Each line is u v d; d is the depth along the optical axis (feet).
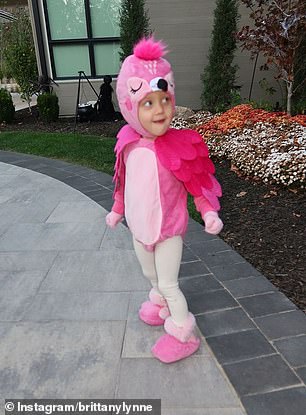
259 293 9.20
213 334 7.97
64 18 33.12
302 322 8.16
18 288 10.08
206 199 6.97
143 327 8.38
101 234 13.07
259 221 12.85
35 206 15.89
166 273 7.14
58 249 12.15
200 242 11.77
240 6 30.32
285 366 7.08
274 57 22.26
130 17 29.37
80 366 7.40
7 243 12.73
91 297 9.55
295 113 24.62
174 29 31.50
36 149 24.56
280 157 15.70
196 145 6.91
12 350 7.89
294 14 19.88
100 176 19.13
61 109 35.06
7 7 83.61
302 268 10.16
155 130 6.49
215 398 6.56
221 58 28.63
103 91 31.63
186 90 32.99
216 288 9.46
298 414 6.17
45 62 34.09
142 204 6.75
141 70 6.33
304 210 13.33
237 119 22.22
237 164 17.79
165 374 7.10
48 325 8.57
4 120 33.09
